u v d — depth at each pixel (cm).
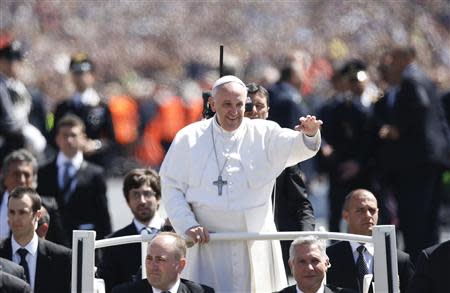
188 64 12375
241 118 2927
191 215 2919
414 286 2953
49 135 5784
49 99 10519
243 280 2950
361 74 5434
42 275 3441
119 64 12362
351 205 3541
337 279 3409
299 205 3516
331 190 5422
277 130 2964
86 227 4647
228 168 2952
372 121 5366
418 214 5241
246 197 2947
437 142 5266
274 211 3400
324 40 11919
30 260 3447
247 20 12838
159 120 9488
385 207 5350
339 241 3466
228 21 12875
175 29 12912
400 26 11288
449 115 5756
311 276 2862
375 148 5378
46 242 3481
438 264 2933
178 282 2855
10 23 12562
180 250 2830
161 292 2839
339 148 5397
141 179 3775
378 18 11494
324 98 9112
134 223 3794
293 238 2905
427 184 5266
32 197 3444
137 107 9750
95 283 2906
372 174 5388
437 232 5306
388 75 5488
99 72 12225
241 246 2947
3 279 3077
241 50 12294
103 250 3581
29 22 12600
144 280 2880
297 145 2909
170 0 13188
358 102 5409
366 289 2980
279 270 3000
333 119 5406
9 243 3472
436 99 5316
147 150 9544
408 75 5288
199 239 2856
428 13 11362
